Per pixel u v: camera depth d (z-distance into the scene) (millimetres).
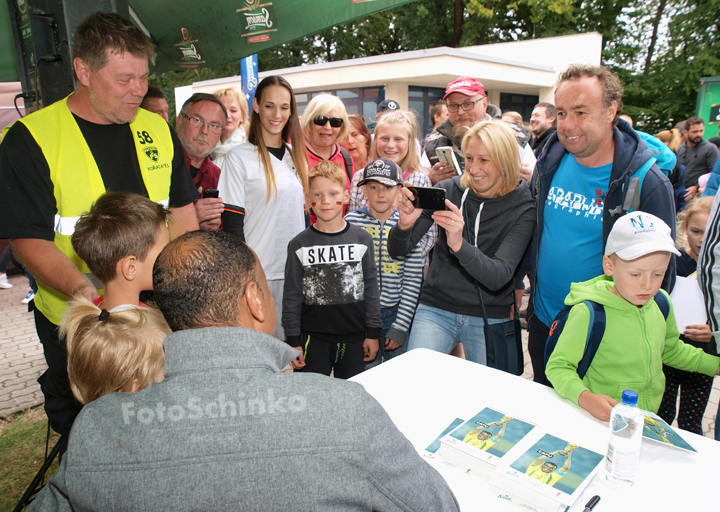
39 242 1688
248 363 768
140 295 1579
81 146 1795
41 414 3148
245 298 866
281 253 2803
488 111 4445
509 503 1092
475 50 15547
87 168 1803
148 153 1979
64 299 1765
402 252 2387
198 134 3215
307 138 3500
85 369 1219
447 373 1714
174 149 2135
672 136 7344
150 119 2047
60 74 2238
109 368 1201
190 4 3473
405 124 3066
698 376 2111
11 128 1703
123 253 1420
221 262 836
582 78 1787
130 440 720
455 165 3090
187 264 827
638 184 1823
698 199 2480
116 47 1628
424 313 2354
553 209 2113
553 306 2156
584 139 1839
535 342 2281
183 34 3705
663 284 1922
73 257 1810
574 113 1814
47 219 1727
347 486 712
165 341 799
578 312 1621
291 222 2816
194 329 791
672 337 1691
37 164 1701
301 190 2883
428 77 11438
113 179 1870
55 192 1757
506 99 15125
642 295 1497
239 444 703
